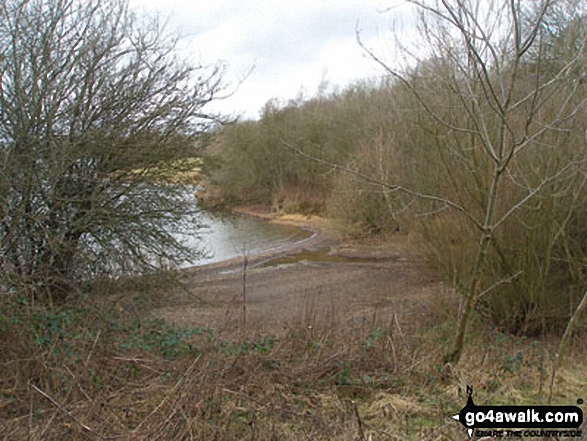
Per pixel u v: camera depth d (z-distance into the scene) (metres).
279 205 28.34
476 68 5.20
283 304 10.09
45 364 4.84
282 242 20.14
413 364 5.61
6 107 6.75
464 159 6.92
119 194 7.82
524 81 6.97
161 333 6.69
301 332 6.10
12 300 5.54
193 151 8.64
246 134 27.95
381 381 5.37
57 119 7.16
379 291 11.02
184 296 10.10
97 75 7.55
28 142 6.78
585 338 7.24
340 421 4.47
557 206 7.30
